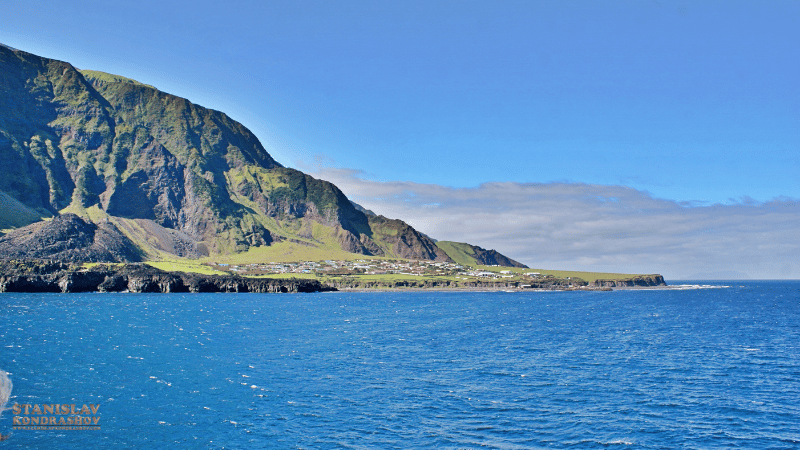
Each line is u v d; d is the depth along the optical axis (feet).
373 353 271.49
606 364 246.27
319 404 174.09
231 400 177.37
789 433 150.92
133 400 175.73
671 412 169.17
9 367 216.54
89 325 370.73
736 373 227.61
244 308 582.35
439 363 245.24
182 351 268.41
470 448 137.18
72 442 138.21
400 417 161.38
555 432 149.69
